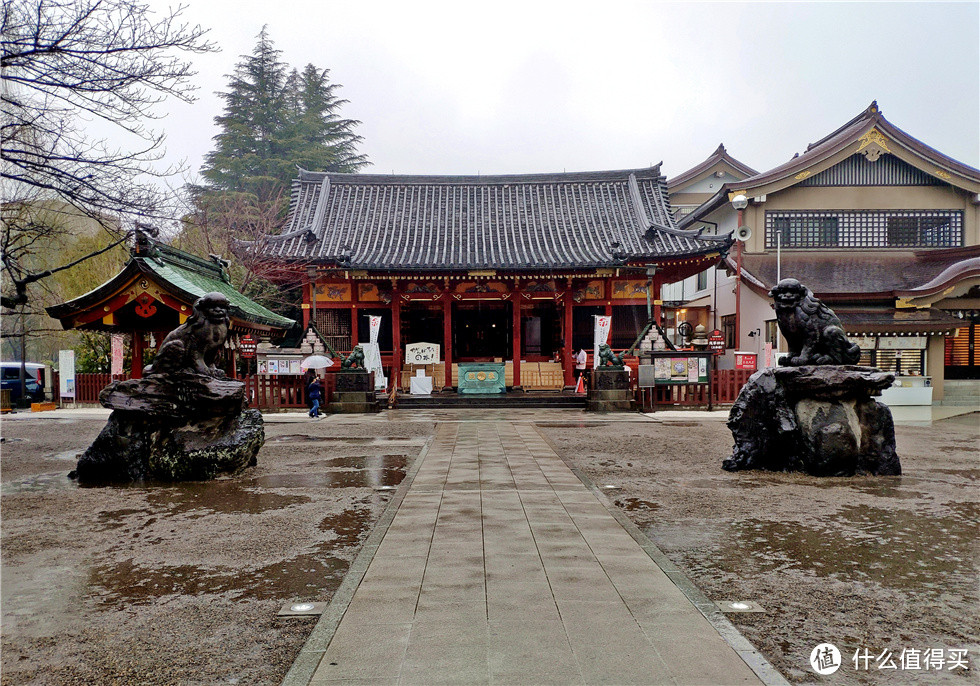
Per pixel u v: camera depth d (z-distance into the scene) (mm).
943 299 27000
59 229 13461
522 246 30031
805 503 8766
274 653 4371
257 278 32188
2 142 9797
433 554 6328
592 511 8148
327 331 29797
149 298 16391
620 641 4387
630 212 32625
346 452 13336
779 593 5441
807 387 10938
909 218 30938
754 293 29469
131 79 10000
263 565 6211
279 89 46344
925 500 8953
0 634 4707
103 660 4289
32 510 8484
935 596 5410
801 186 31156
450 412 22750
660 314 29938
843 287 27828
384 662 4074
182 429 10758
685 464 11945
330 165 45562
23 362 26797
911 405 24750
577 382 27812
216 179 43250
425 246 29891
